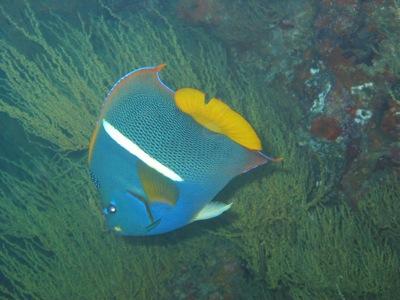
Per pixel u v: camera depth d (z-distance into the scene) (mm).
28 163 2182
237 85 1763
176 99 680
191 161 725
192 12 2109
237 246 1498
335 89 1533
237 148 710
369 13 1472
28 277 1396
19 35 2500
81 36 1688
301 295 1227
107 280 1443
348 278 1201
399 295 1151
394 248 1264
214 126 696
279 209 1354
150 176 737
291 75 1848
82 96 1559
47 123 1446
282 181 1326
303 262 1261
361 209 1320
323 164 1488
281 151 1325
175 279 1543
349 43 1511
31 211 1495
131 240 1477
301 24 1848
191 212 755
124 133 725
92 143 730
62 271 1453
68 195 1574
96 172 750
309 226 1341
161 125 719
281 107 1744
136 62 1534
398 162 1338
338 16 1546
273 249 1327
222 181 732
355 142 1453
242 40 2021
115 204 760
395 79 1392
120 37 1596
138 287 1470
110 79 1463
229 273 1502
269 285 1402
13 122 2217
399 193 1274
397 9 1308
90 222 1499
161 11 2387
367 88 1443
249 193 1331
